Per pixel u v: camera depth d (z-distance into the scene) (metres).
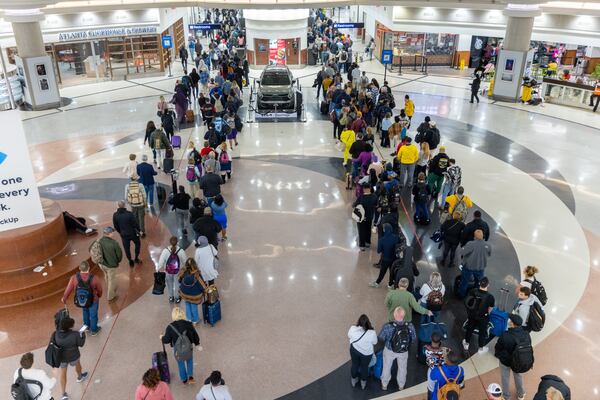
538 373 7.23
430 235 10.98
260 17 28.48
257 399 6.82
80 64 26.41
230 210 12.13
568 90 21.19
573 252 10.34
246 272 9.67
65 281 9.23
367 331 6.62
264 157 15.52
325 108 20.06
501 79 21.83
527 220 11.61
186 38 36.84
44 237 9.34
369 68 29.05
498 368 7.32
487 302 7.26
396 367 7.14
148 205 12.37
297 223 11.51
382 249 8.76
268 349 7.72
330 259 10.11
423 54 29.47
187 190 13.19
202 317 8.45
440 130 17.91
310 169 14.55
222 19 44.47
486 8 23.25
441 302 7.41
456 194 10.40
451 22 24.94
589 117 19.58
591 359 7.50
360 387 7.01
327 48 31.36
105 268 8.64
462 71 28.55
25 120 19.38
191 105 21.25
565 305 8.71
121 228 9.47
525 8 20.33
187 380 7.01
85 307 7.70
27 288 8.79
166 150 13.70
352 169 13.31
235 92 19.45
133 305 8.77
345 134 14.09
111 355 7.62
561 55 28.05
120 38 26.61
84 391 6.97
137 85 25.25
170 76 27.16
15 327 8.28
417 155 12.91
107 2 24.45
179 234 11.05
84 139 17.14
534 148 16.19
